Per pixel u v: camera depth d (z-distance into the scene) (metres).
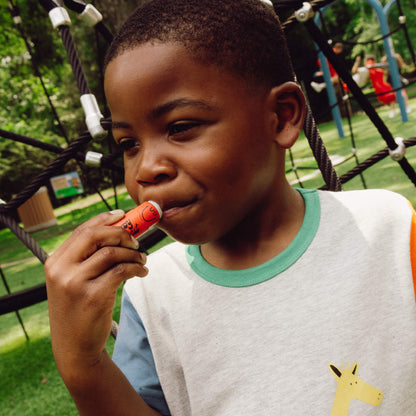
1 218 1.18
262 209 0.72
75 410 2.16
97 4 4.59
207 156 0.59
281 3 1.08
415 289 0.71
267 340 0.70
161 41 0.59
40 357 2.81
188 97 0.58
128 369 0.80
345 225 0.75
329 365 0.67
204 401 0.73
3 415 2.25
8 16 8.85
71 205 12.20
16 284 4.80
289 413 0.67
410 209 0.77
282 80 0.69
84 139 1.17
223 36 0.61
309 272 0.72
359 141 6.44
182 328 0.76
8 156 11.81
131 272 0.63
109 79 0.63
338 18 12.14
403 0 11.92
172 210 0.62
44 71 10.18
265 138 0.65
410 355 0.68
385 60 7.42
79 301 0.61
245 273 0.74
